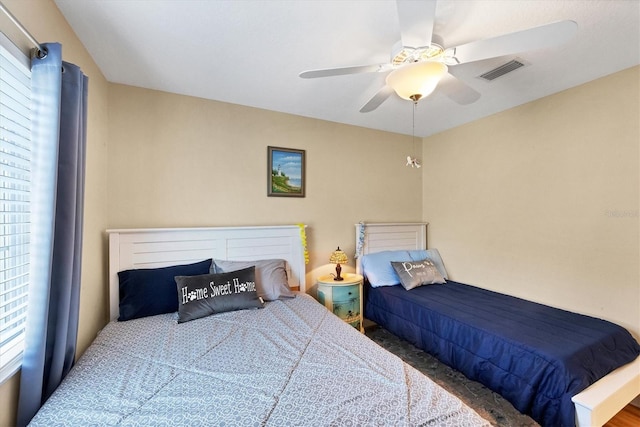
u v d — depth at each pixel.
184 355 1.46
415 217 3.66
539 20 1.51
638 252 1.97
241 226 2.64
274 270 2.52
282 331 1.76
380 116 2.98
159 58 1.89
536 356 1.64
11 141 1.17
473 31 1.60
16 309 1.17
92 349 1.54
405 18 1.18
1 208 1.15
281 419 1.00
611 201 2.09
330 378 1.24
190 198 2.48
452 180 3.34
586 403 1.41
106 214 2.17
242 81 2.22
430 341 2.31
